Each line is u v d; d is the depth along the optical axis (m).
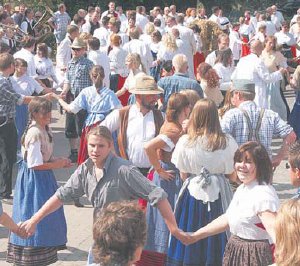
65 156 12.08
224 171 6.00
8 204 9.42
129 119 7.02
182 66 9.43
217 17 25.05
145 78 7.04
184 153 5.99
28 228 5.62
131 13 19.97
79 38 11.51
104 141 5.21
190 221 5.98
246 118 6.86
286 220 3.62
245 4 34.03
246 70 11.48
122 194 5.28
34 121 6.99
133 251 3.58
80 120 11.23
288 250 3.60
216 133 5.92
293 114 11.95
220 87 11.62
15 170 11.06
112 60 14.26
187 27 17.48
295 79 11.80
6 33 16.47
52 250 6.96
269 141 6.91
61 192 5.48
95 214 5.38
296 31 21.77
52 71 12.70
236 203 5.12
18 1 25.12
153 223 6.49
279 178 10.73
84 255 7.71
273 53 12.50
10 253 6.93
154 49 16.42
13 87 10.22
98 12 21.48
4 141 9.39
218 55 11.92
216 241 5.95
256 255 5.05
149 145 6.39
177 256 6.04
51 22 22.73
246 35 22.64
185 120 6.41
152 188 5.26
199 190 5.95
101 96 9.60
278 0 33.91
